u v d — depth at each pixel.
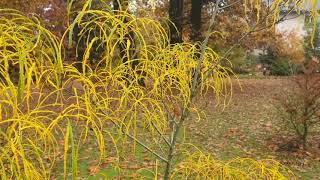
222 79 2.49
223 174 2.28
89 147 7.54
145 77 2.24
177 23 18.06
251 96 17.80
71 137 1.51
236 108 14.05
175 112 2.47
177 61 2.40
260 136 10.21
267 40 21.73
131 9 2.41
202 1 20.05
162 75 2.27
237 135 10.31
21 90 1.50
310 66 8.61
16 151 1.51
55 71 1.76
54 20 8.28
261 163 2.30
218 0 2.49
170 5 18.08
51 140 1.63
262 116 12.91
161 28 2.34
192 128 10.54
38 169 1.85
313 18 2.04
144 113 2.17
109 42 2.01
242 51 24.77
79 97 1.74
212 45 17.75
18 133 1.56
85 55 1.85
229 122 11.78
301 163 8.01
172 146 2.45
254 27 2.41
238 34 16.64
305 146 8.65
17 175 1.47
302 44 30.03
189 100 2.38
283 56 32.16
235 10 16.25
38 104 1.73
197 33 18.61
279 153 8.59
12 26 1.73
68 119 1.62
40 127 1.58
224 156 8.58
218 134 10.34
